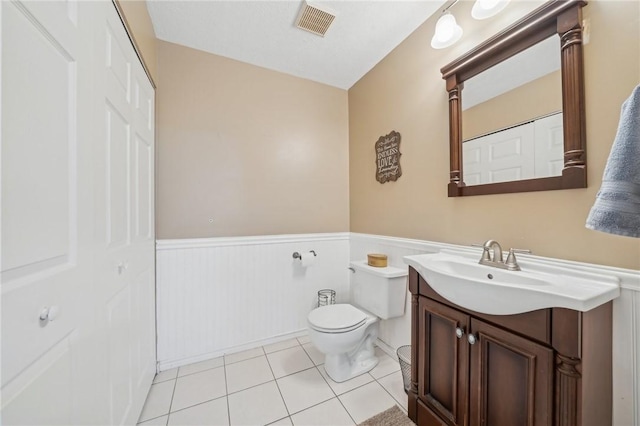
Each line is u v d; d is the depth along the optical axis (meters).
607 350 0.80
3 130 0.45
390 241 1.87
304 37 1.74
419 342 1.22
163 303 1.70
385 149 1.93
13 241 0.46
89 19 0.75
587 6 0.90
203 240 1.82
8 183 0.45
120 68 1.02
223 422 1.26
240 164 1.98
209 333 1.84
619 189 0.65
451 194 1.39
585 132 0.91
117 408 0.96
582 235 0.92
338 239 2.35
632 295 0.80
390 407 1.35
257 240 2.01
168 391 1.48
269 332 2.05
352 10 1.51
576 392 0.70
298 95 2.22
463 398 1.00
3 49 0.44
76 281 0.67
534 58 1.05
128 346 1.10
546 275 0.95
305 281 2.20
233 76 1.96
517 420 0.82
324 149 2.34
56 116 0.59
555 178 0.98
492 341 0.90
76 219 0.67
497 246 1.09
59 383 0.59
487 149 1.23
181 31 1.67
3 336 0.44
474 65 1.28
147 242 1.45
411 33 1.70
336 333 1.46
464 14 1.36
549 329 0.75
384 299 1.64
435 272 1.04
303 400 1.40
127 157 1.11
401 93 1.79
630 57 0.81
